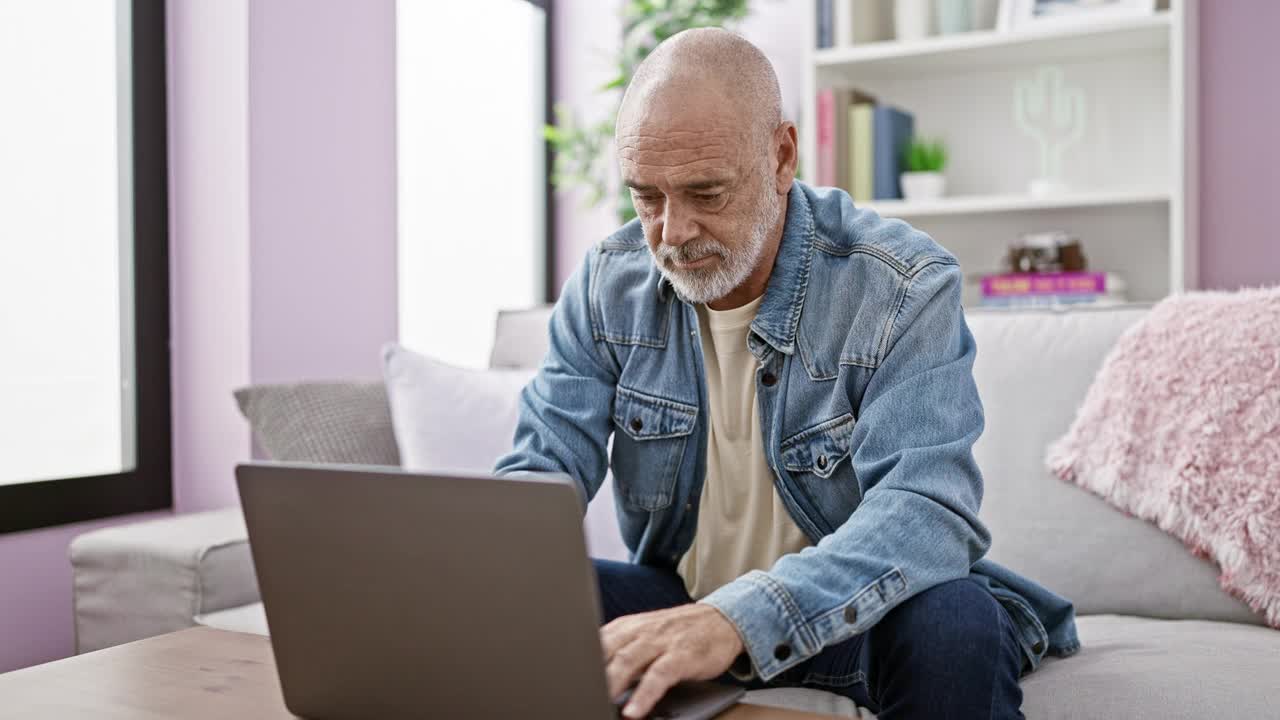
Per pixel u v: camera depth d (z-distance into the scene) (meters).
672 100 1.12
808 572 0.97
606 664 0.84
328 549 0.85
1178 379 1.61
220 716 0.90
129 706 0.93
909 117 3.13
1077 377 1.73
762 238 1.19
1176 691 1.20
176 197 2.47
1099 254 3.04
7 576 2.13
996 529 1.68
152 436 2.43
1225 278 2.93
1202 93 2.93
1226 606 1.54
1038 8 2.87
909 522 1.03
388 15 2.77
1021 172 3.12
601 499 1.83
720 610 0.91
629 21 3.25
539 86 3.61
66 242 2.32
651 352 1.37
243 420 2.41
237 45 2.39
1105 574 1.61
